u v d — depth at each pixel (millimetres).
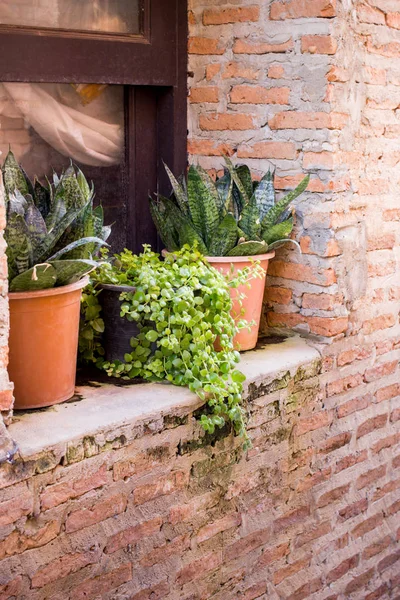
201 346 2805
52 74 3002
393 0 3340
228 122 3404
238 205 3242
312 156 3213
